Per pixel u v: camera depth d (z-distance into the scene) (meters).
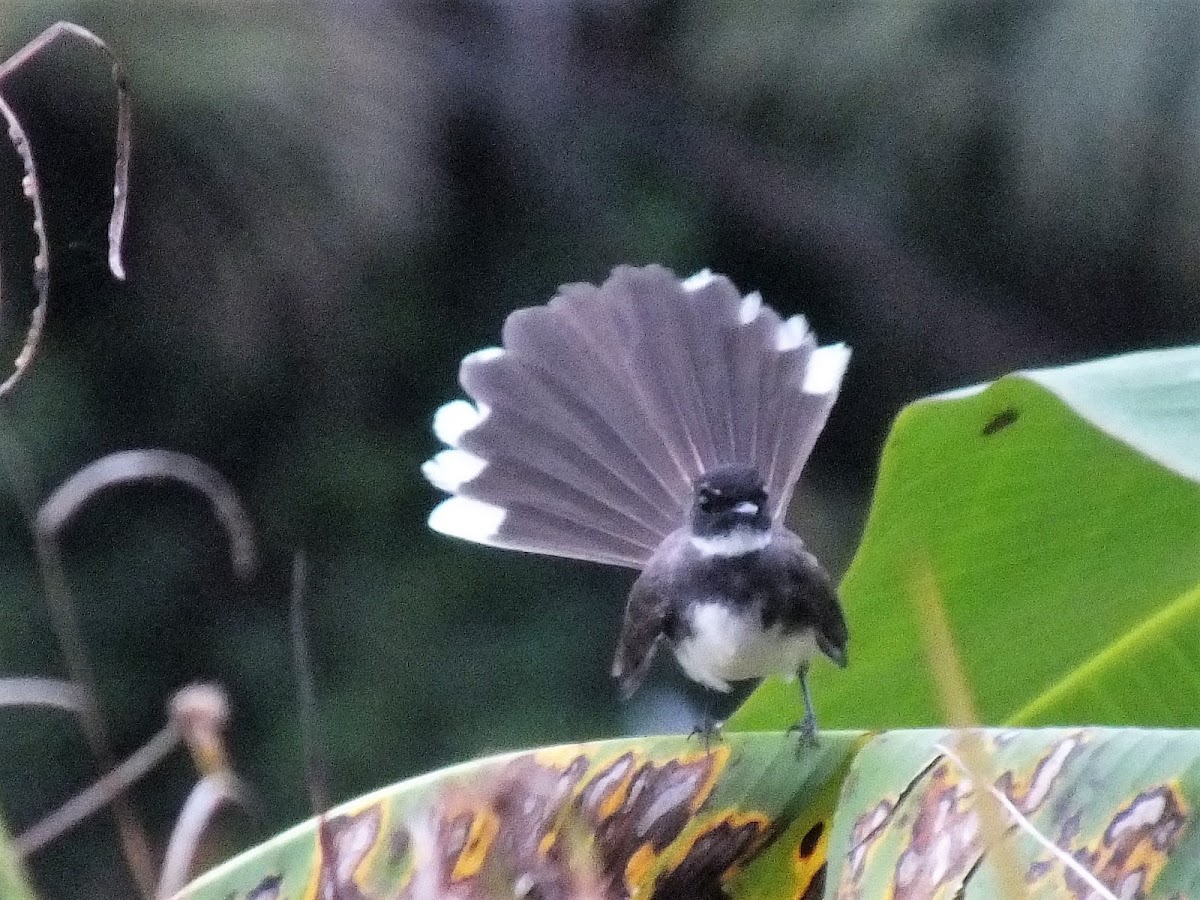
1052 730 4.18
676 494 6.78
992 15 15.45
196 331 14.19
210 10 13.92
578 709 14.48
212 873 4.49
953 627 5.25
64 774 12.89
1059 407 4.78
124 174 4.16
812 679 6.13
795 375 6.97
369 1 15.16
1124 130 14.80
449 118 16.23
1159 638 5.18
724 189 16.72
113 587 14.11
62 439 13.95
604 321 6.96
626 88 16.88
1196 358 4.52
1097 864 3.94
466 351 15.41
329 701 14.23
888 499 5.04
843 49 15.88
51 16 13.18
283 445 14.90
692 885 4.74
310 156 14.21
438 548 14.88
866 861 4.29
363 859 4.49
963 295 16.83
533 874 4.46
